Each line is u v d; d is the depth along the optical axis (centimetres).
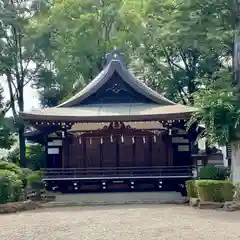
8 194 2133
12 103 3912
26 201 2233
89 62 3822
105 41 3853
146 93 2875
